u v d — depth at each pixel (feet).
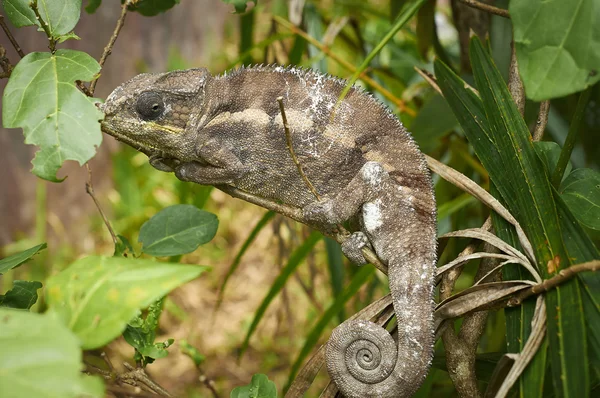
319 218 3.72
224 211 7.89
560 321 3.42
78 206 7.48
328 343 3.62
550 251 3.51
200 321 6.73
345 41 4.76
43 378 3.00
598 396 3.58
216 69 9.28
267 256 7.29
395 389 3.60
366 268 4.08
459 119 3.69
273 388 3.56
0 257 6.69
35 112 3.41
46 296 3.24
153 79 3.72
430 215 3.72
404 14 3.66
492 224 3.68
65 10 3.54
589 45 3.32
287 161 3.76
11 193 6.85
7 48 6.15
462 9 4.21
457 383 3.64
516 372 3.43
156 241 3.73
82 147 3.39
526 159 3.57
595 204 3.61
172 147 3.75
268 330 6.53
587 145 4.34
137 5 3.90
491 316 4.45
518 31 3.34
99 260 3.25
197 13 9.76
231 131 3.76
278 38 4.38
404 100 4.44
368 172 3.72
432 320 3.61
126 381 3.59
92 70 3.45
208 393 5.85
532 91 3.33
